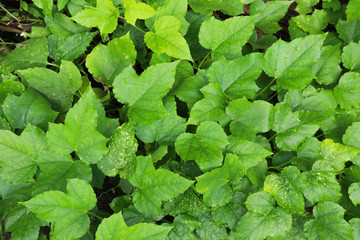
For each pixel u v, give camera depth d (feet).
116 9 2.48
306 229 2.46
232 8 2.78
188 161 2.49
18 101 2.38
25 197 2.35
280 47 2.54
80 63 2.82
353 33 2.97
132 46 2.49
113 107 2.86
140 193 2.30
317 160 2.49
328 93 2.69
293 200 2.41
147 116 2.35
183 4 2.55
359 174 2.58
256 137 2.58
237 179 2.39
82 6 2.63
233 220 2.43
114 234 2.15
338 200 2.52
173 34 2.47
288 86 2.56
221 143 2.38
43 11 2.65
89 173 2.31
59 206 2.19
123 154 2.35
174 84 2.56
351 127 2.54
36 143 2.29
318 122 2.51
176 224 2.36
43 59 2.58
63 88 2.51
